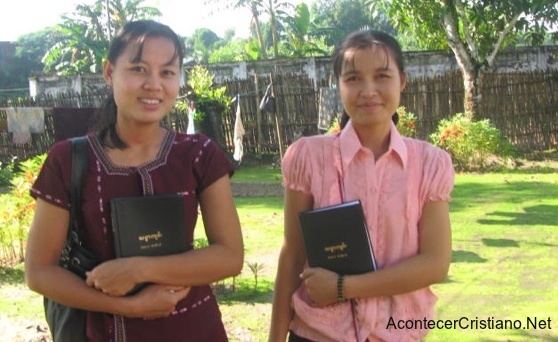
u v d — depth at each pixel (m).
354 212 1.88
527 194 8.49
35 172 6.46
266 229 7.15
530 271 4.98
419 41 14.30
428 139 13.41
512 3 12.62
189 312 1.86
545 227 6.53
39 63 35.88
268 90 12.55
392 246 1.94
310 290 1.91
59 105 14.42
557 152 13.12
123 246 1.72
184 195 1.85
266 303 4.49
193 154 1.89
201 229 7.02
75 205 1.78
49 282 1.73
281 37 27.42
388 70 1.92
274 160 13.61
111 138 1.84
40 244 1.77
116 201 1.73
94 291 1.72
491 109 13.38
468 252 5.64
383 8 14.16
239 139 12.44
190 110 11.76
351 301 1.94
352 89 1.95
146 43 1.80
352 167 1.98
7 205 6.19
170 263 1.74
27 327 4.16
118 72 1.82
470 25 13.48
